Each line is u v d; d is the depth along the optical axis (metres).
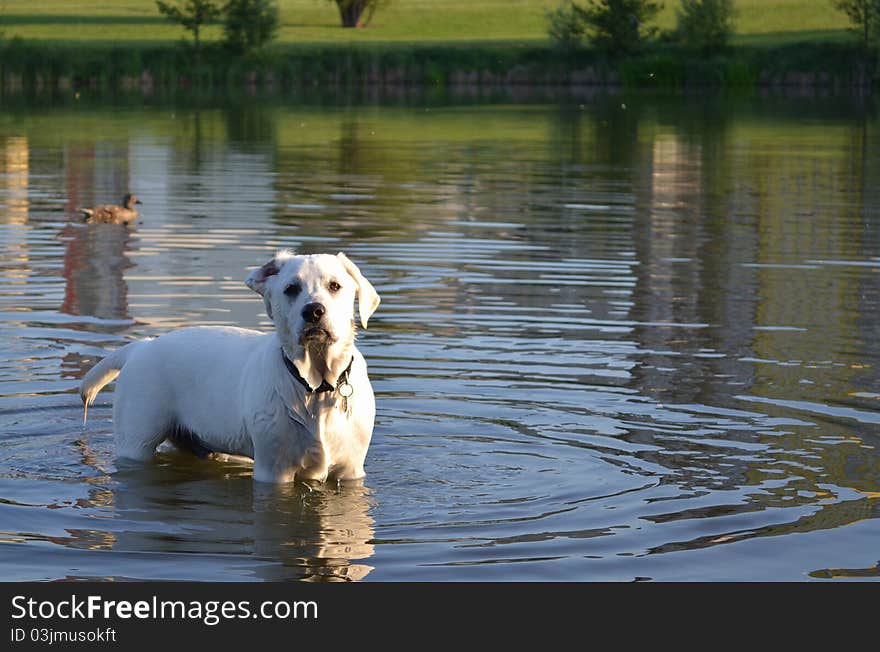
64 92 59.22
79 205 21.22
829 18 91.06
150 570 6.45
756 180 25.55
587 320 12.61
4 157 29.47
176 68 68.00
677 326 12.38
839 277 14.91
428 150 32.19
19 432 9.02
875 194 23.22
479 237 17.80
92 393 9.06
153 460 8.47
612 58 72.44
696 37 74.00
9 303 13.10
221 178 25.41
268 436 7.69
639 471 8.14
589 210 20.89
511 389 10.16
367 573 6.43
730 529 7.02
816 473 8.03
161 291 13.79
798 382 10.31
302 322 7.11
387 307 13.16
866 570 6.43
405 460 8.41
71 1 112.44
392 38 90.12
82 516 7.27
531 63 70.94
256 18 73.25
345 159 29.61
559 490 7.77
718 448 8.62
